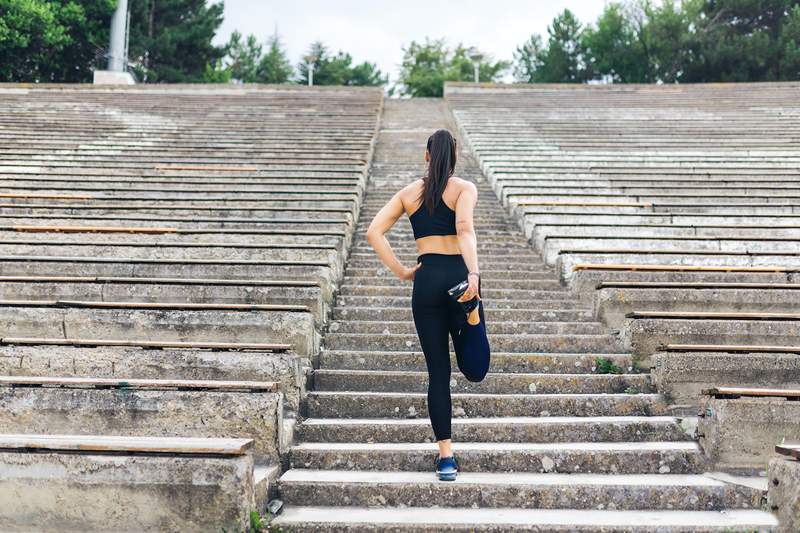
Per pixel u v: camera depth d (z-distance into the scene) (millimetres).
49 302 5109
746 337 5113
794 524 3117
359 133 14562
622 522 3240
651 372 4867
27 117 15641
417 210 3713
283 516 3330
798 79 31875
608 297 5953
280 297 5664
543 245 8109
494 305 6633
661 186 10344
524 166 11836
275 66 46844
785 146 13133
